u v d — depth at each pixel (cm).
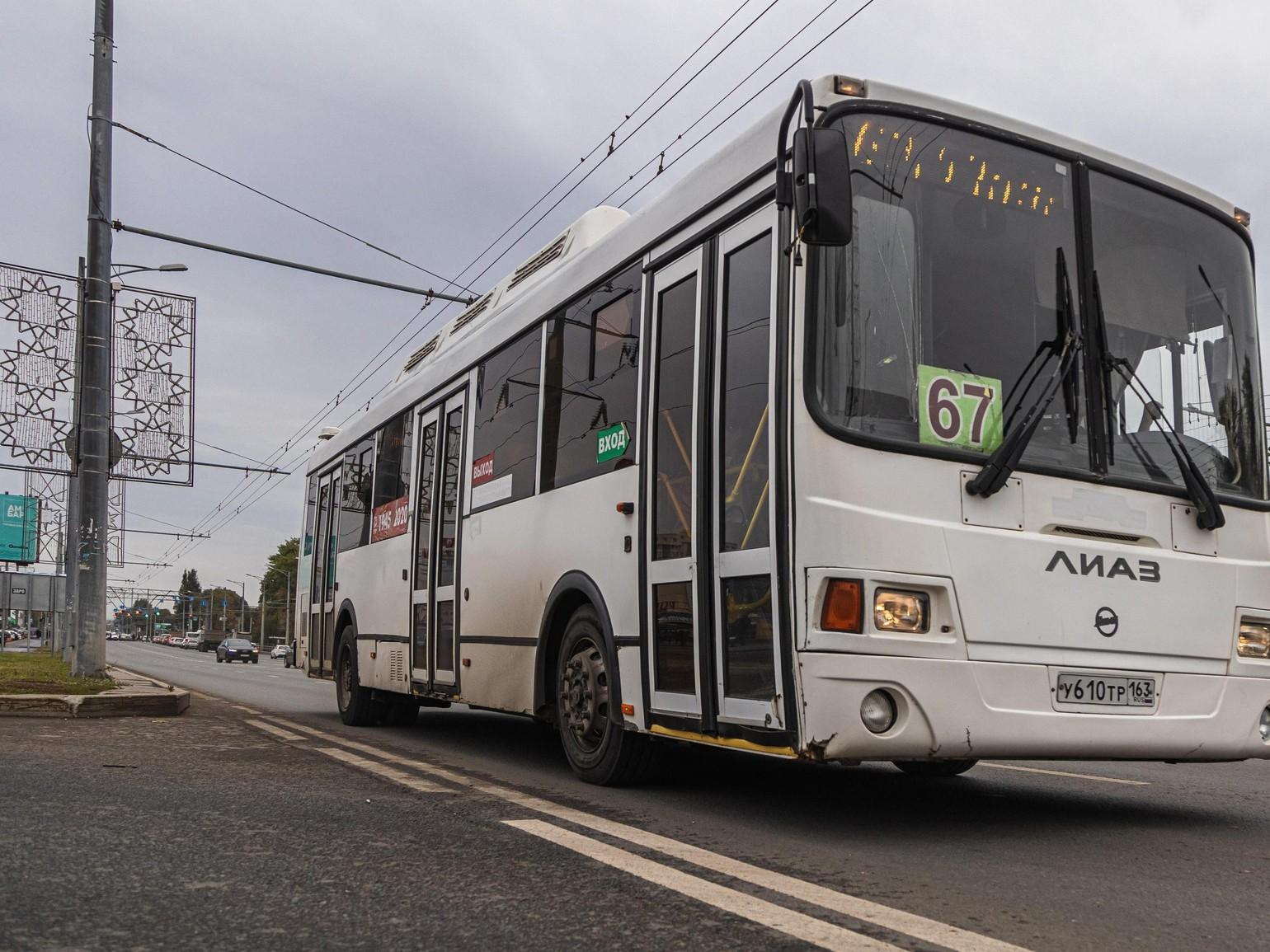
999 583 486
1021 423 509
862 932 340
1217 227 599
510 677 771
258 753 776
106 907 357
